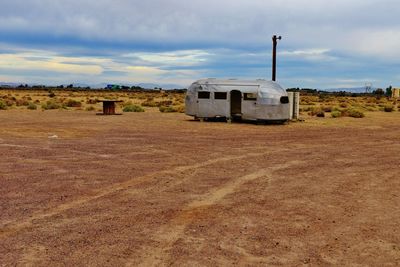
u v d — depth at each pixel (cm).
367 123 3016
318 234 694
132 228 716
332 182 1074
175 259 587
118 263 572
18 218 764
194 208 838
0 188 978
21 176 1107
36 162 1306
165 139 1927
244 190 985
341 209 837
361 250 629
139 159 1387
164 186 1019
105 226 724
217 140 1922
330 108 4669
